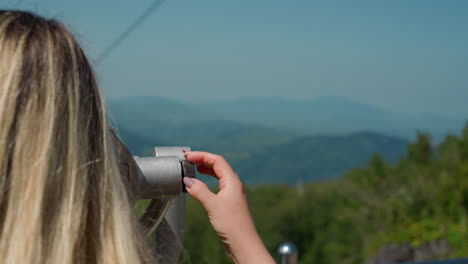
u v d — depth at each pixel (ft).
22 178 2.41
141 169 3.15
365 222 39.65
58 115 2.51
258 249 3.12
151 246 3.38
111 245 2.50
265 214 80.43
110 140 2.68
